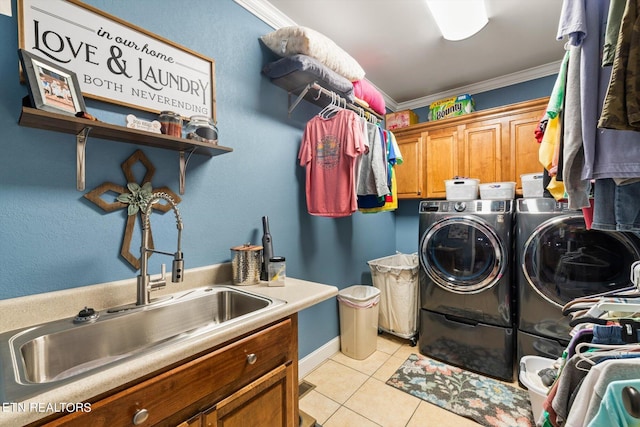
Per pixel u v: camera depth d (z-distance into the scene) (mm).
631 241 1508
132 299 1132
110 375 607
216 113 1465
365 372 2018
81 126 932
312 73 1631
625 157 772
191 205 1366
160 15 1251
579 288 1670
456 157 2572
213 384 815
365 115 2242
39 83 854
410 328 2422
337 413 1598
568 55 1047
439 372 2012
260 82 1715
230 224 1537
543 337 1774
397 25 1914
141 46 1180
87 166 1056
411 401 1693
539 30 1967
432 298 2234
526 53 2254
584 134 842
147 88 1191
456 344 2104
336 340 2320
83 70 1024
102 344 944
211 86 1427
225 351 851
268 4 1701
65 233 1004
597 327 796
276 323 1045
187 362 762
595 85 832
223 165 1508
